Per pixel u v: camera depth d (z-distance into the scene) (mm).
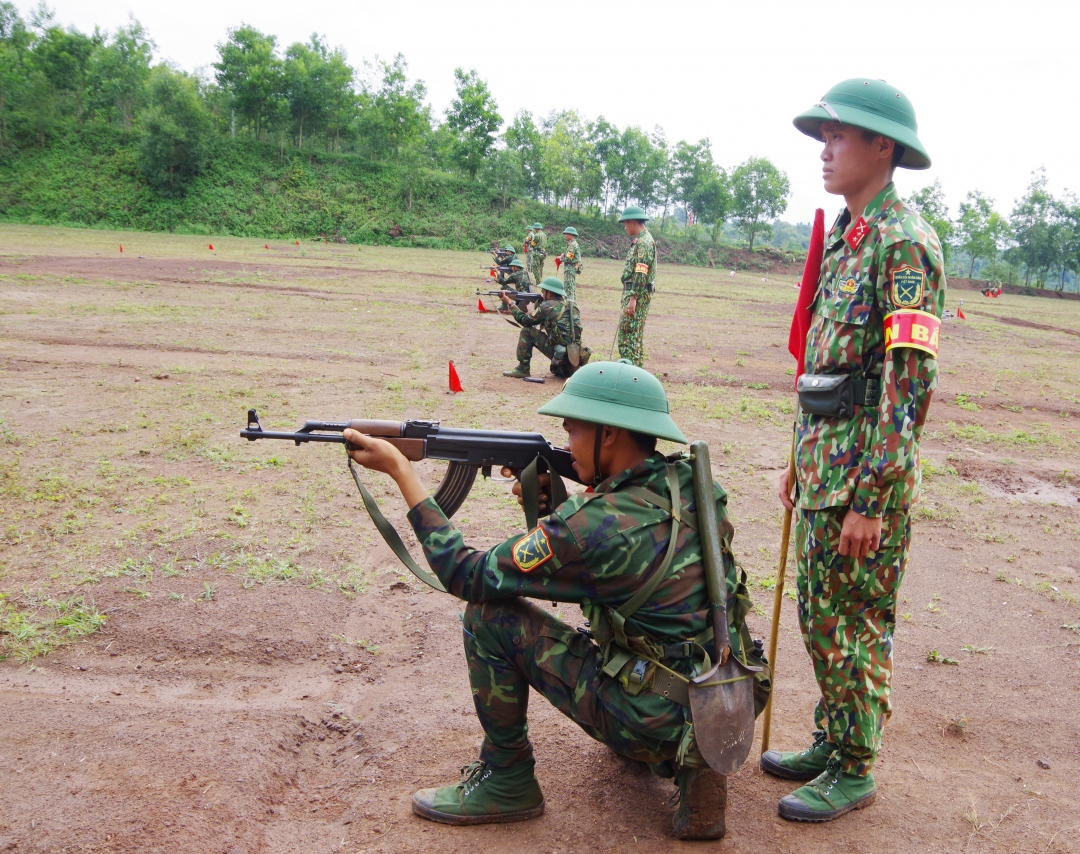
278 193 56938
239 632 3914
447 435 2766
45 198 51438
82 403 8047
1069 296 64062
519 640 2541
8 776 2730
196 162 54531
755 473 7090
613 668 2383
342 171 60875
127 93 63312
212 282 20000
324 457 6754
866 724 2736
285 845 2559
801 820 2730
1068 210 72500
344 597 4371
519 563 2363
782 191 70188
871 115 2539
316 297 18266
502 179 63000
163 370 9555
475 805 2656
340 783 2912
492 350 12734
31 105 55094
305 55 65625
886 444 2432
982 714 3547
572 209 70812
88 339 11312
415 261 34312
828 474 2609
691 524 2430
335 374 10039
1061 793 2998
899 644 4195
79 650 3691
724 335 17219
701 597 2412
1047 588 4969
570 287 16531
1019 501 6828
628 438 2533
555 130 69125
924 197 73250
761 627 4324
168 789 2703
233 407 8148
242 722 3178
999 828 2762
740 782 2996
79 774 2766
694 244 65625
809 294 2887
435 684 3592
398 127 64438
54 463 6227
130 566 4500
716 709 2271
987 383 12953
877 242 2506
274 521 5320
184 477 6062
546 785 2898
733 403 9875
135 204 52562
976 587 4977
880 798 2914
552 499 2840
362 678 3664
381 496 5949
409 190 59531
